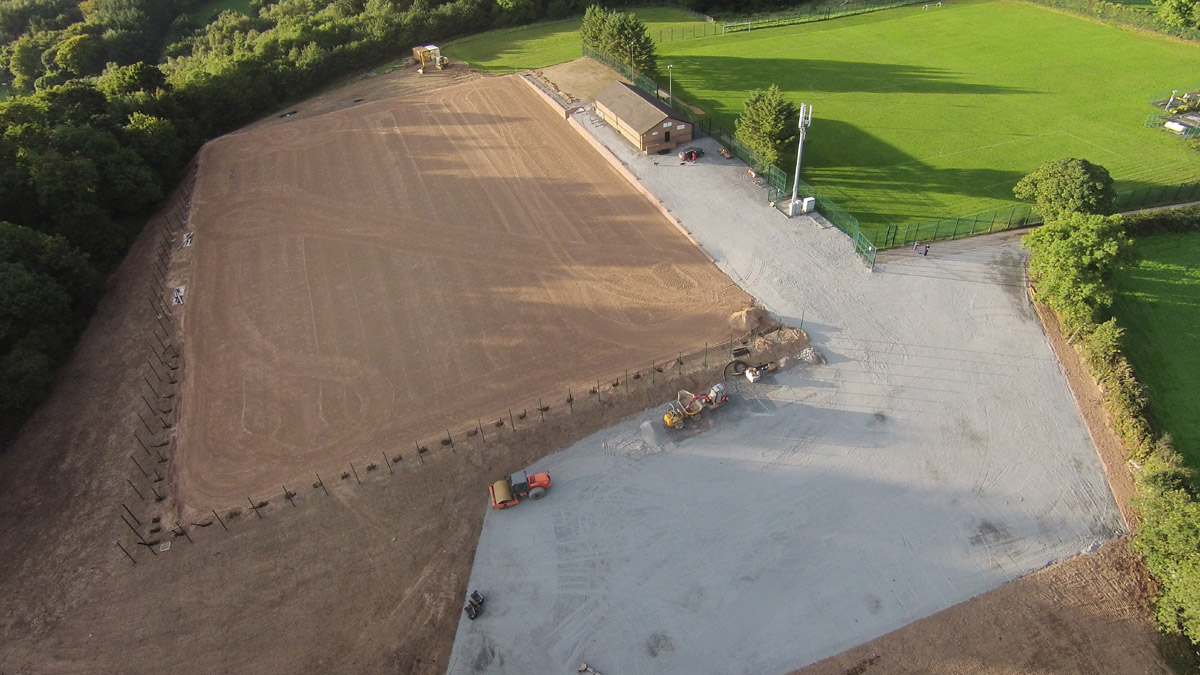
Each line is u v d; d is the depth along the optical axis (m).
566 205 60.00
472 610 31.06
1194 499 30.88
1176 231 51.34
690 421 39.38
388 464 38.19
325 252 56.03
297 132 76.50
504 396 41.91
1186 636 29.05
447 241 56.31
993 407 39.16
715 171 62.22
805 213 55.75
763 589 31.58
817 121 71.00
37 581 33.84
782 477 36.22
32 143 58.16
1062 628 29.42
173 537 35.38
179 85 79.38
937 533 33.25
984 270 49.09
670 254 52.94
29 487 38.53
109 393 44.34
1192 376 40.34
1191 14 82.56
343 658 30.08
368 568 33.41
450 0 113.12
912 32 93.69
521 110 77.44
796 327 45.19
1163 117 66.38
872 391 40.56
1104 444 36.88
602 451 38.25
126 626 31.77
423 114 78.50
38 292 45.97
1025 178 51.59
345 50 95.12
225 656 30.42
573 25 108.81
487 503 36.03
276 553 34.31
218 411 42.47
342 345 46.75
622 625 30.66
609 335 45.75
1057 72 78.38
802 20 101.56
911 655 28.98
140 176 62.22
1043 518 33.59
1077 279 41.53
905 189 58.72
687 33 100.31
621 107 68.38
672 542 33.66
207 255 56.69
